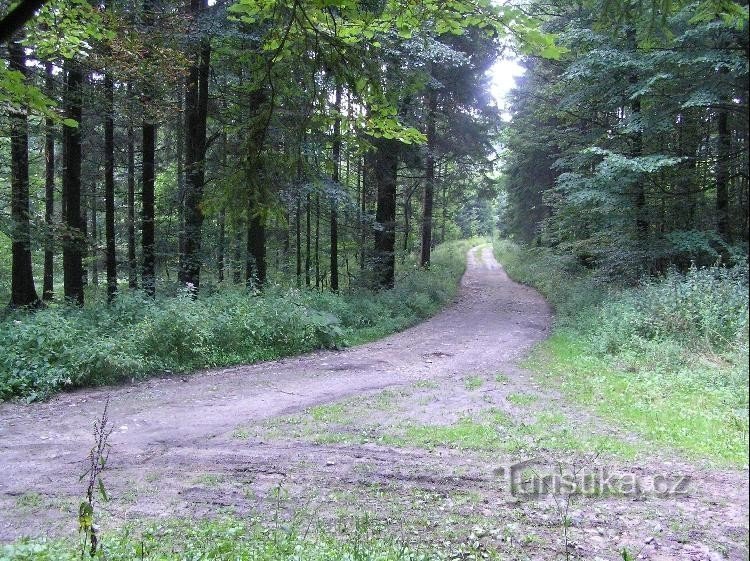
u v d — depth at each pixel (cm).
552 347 1291
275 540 396
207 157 1695
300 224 2453
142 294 1192
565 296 2005
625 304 1316
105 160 1606
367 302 1675
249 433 694
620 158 1290
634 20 362
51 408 789
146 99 1106
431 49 1263
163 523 446
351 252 2277
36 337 913
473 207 6606
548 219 2422
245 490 522
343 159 1460
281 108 354
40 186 1803
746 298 1060
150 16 984
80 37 648
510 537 433
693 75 1227
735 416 729
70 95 1045
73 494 503
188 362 1052
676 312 1112
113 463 586
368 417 771
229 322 1158
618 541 429
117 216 2122
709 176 1471
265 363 1132
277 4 312
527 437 682
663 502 498
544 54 321
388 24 334
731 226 1427
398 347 1331
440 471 574
